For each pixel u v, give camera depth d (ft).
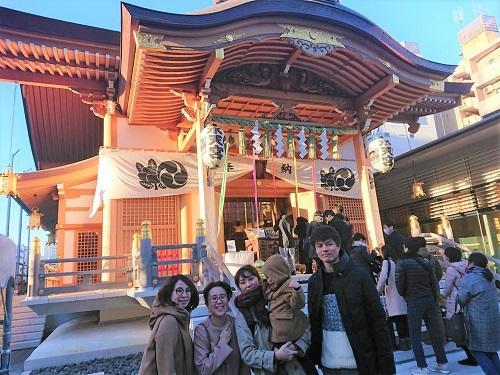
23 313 36.01
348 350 9.06
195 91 29.27
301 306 9.07
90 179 42.80
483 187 42.50
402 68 32.48
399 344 20.44
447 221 43.80
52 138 51.11
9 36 27.40
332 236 9.59
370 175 37.60
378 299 9.15
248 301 9.59
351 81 35.19
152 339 8.84
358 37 30.60
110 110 34.68
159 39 24.11
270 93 33.76
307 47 28.76
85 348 23.54
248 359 8.85
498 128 38.91
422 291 16.69
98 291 25.55
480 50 103.65
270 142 34.53
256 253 30.91
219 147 27.48
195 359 9.04
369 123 36.27
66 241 40.98
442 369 16.26
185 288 9.57
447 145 43.80
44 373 21.25
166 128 36.42
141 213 34.71
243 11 26.23
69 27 28.73
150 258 23.44
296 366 9.48
